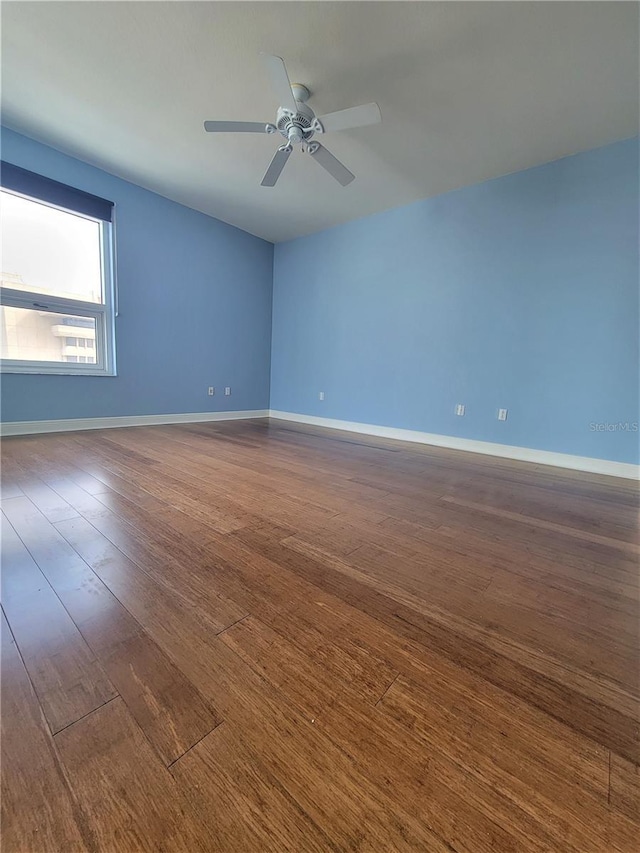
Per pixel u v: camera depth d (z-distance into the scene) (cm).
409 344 405
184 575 124
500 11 174
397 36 190
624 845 56
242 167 329
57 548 138
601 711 79
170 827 56
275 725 73
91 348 367
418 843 55
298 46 198
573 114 244
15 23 194
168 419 437
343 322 464
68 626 98
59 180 318
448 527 175
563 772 66
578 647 98
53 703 75
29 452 271
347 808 59
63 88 240
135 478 224
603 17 175
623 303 281
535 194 313
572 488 247
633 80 213
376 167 316
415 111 245
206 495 201
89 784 61
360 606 112
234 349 502
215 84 231
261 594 115
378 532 165
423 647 96
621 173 275
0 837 54
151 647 91
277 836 55
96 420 375
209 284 459
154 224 394
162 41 202
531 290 321
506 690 84
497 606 115
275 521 172
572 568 141
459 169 317
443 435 385
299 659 90
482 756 68
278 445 348
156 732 70
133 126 278
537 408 325
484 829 57
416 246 390
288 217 437
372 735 71
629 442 285
